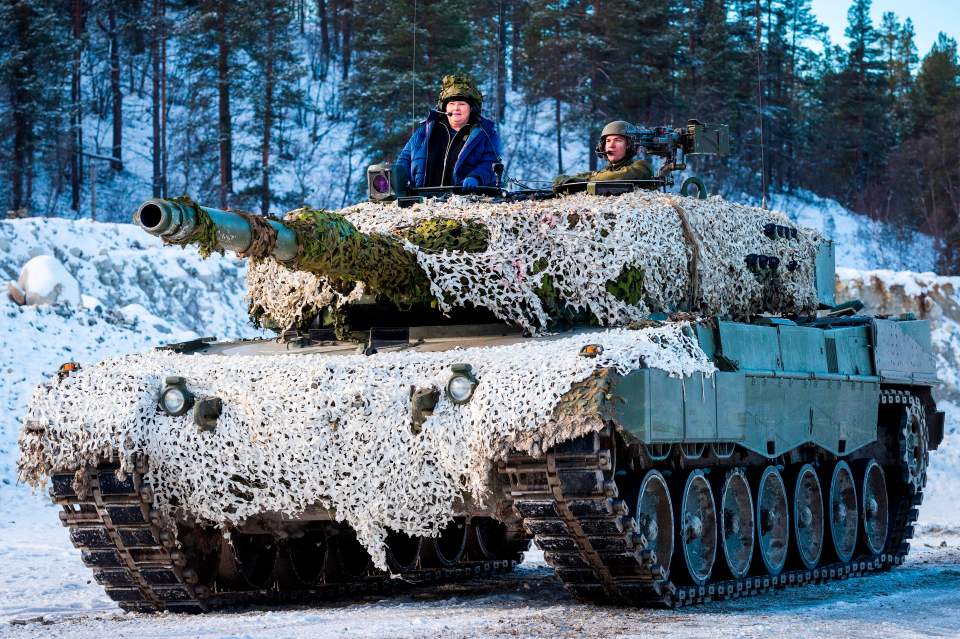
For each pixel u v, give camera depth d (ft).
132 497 29.94
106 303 86.74
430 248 32.17
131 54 210.38
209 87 185.06
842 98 225.56
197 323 90.58
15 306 77.30
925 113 246.88
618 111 163.12
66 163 182.19
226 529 31.35
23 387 68.85
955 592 33.45
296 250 28.07
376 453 28.37
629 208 32.81
